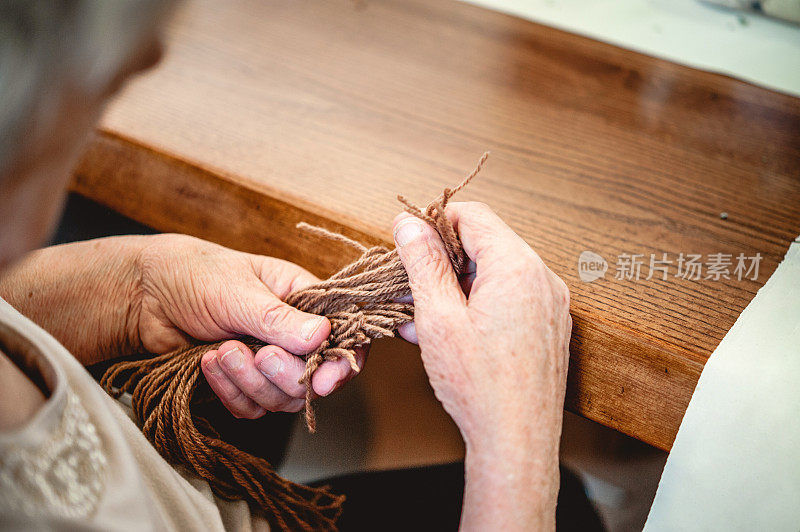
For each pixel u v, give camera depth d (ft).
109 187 2.90
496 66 3.28
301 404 2.43
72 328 2.55
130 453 1.50
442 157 2.77
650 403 2.06
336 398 3.03
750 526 1.92
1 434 1.15
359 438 2.91
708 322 2.13
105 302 2.55
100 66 0.95
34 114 0.92
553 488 1.80
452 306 1.87
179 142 2.78
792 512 1.87
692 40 3.46
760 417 1.90
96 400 1.51
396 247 2.04
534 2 3.71
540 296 1.86
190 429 2.16
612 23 3.57
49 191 1.09
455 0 3.71
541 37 3.47
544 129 2.93
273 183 2.61
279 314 2.13
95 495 1.31
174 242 2.51
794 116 3.00
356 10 3.64
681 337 2.08
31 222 1.10
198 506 1.87
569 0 3.73
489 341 1.80
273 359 2.11
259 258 2.42
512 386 1.77
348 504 2.71
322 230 2.18
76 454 1.29
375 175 2.67
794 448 1.86
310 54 3.33
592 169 2.74
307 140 2.83
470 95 3.11
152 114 2.93
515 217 2.52
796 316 2.08
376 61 3.30
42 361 1.38
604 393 2.12
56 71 0.91
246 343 2.31
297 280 2.39
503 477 1.73
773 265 2.35
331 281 2.15
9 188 0.99
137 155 2.79
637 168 2.75
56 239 3.38
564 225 2.50
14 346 1.41
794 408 1.87
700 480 1.97
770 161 2.80
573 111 3.03
